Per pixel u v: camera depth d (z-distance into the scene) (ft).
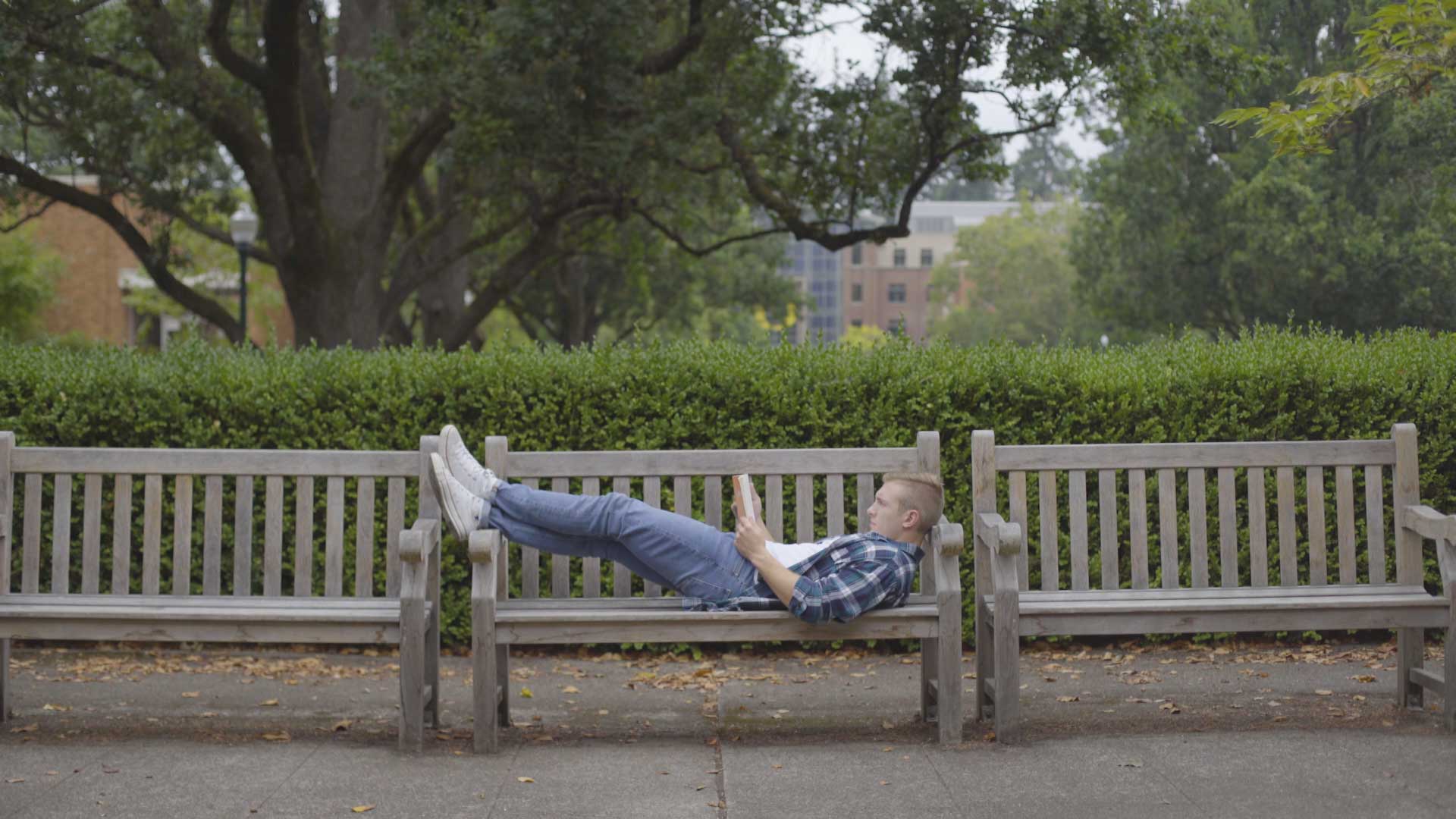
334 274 49.73
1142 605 15.44
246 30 58.65
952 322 203.72
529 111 46.50
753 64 54.13
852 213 53.52
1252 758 14.56
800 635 14.99
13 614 14.98
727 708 18.16
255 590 22.20
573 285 103.60
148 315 111.65
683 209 66.64
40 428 21.52
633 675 20.74
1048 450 16.70
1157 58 41.86
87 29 51.24
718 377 21.48
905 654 22.27
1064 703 17.92
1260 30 42.39
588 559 16.83
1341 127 19.84
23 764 14.51
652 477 16.78
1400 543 16.89
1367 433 21.63
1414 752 14.62
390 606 15.78
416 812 12.87
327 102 54.54
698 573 15.42
